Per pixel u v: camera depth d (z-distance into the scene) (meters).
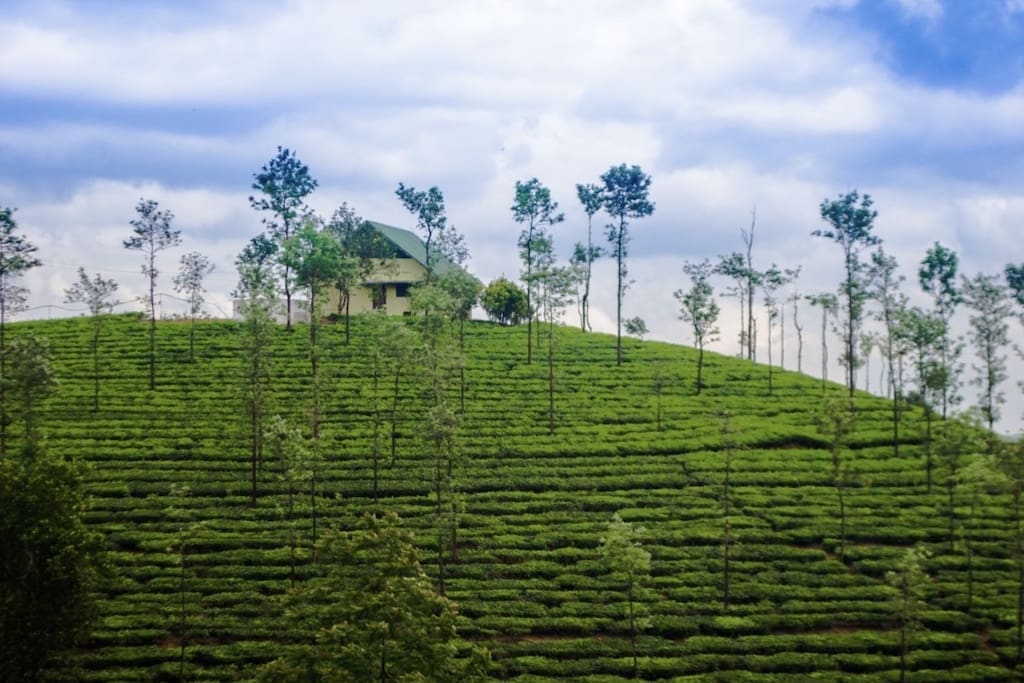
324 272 85.81
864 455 72.75
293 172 98.81
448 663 34.88
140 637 46.34
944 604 51.81
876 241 86.62
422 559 54.38
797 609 50.59
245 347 68.50
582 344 101.69
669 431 75.50
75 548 43.06
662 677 45.22
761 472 68.25
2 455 57.97
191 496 61.03
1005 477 51.50
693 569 54.59
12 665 41.28
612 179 99.38
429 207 103.88
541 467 67.56
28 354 58.97
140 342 91.69
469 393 82.12
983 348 75.38
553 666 45.28
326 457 67.25
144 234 84.62
